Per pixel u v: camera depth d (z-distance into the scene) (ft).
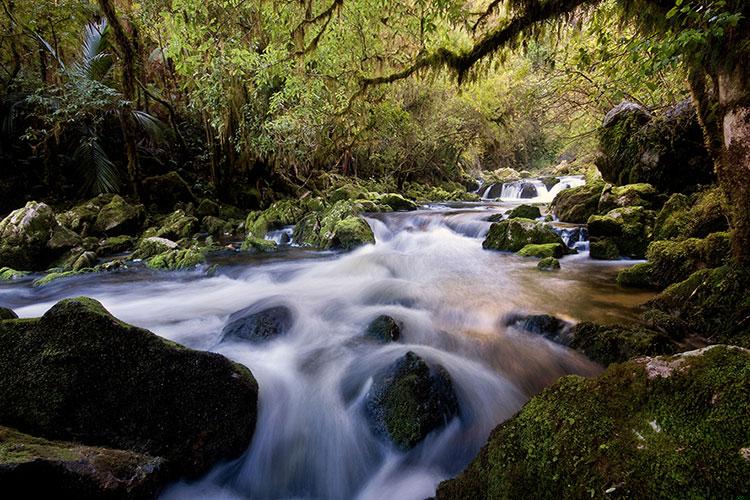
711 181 25.81
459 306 17.94
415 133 62.49
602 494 5.30
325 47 25.68
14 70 38.88
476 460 7.45
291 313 16.55
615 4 13.58
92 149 38.58
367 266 26.35
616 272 22.04
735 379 5.76
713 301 13.00
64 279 24.89
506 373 12.78
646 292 18.30
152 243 30.71
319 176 57.06
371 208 45.85
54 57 38.32
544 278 21.53
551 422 6.59
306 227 36.24
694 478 4.96
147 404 9.16
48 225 28.60
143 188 40.68
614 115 31.58
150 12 35.06
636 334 12.27
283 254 31.24
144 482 7.72
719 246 16.03
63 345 9.17
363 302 19.38
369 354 13.57
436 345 14.53
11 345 9.30
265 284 23.91
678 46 9.23
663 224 22.95
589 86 33.22
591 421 6.26
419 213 42.86
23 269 26.94
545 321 14.73
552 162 105.50
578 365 12.60
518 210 36.17
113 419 8.89
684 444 5.37
